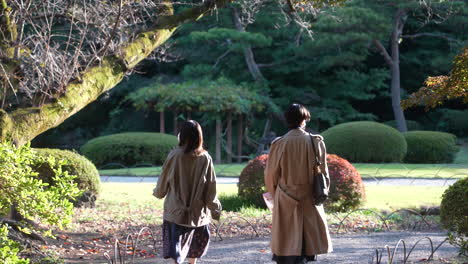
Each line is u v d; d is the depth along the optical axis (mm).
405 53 41281
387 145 27344
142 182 20516
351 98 41500
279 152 5828
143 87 35312
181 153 5941
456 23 34000
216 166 26812
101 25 9180
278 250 5809
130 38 9406
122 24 9312
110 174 23172
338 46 34250
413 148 29047
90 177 13656
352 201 13078
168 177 5973
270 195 6094
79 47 8281
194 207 5922
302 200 5773
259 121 39469
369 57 42062
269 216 12352
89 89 8562
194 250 6176
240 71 39625
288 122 5949
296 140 5785
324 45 33500
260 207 13961
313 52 35312
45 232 6344
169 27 9680
